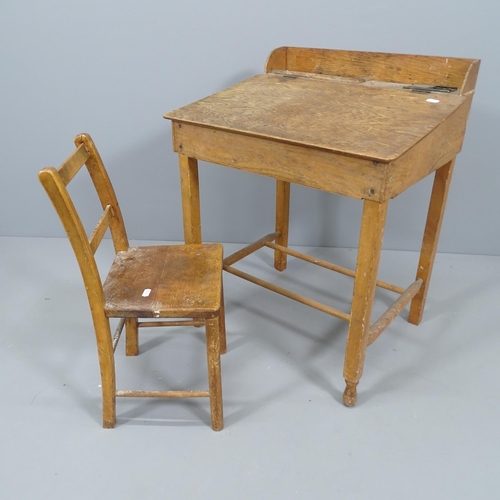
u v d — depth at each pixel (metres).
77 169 1.47
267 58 2.01
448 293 2.29
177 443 1.58
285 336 2.05
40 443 1.58
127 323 1.86
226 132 1.56
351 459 1.54
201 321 1.88
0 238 2.71
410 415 1.69
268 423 1.65
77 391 1.78
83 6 2.15
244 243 2.69
